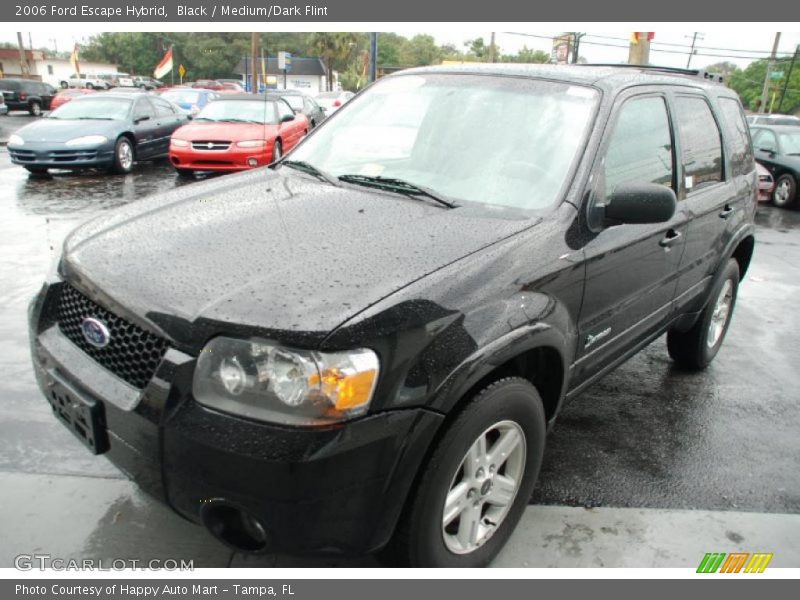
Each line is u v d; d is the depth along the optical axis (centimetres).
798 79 6041
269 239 235
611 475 328
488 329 218
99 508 276
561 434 365
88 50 9369
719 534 288
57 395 228
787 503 313
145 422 197
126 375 211
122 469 214
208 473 189
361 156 330
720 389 435
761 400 421
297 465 182
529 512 294
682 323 412
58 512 273
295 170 334
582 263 265
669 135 350
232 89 3878
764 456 354
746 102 6575
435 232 244
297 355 184
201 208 273
